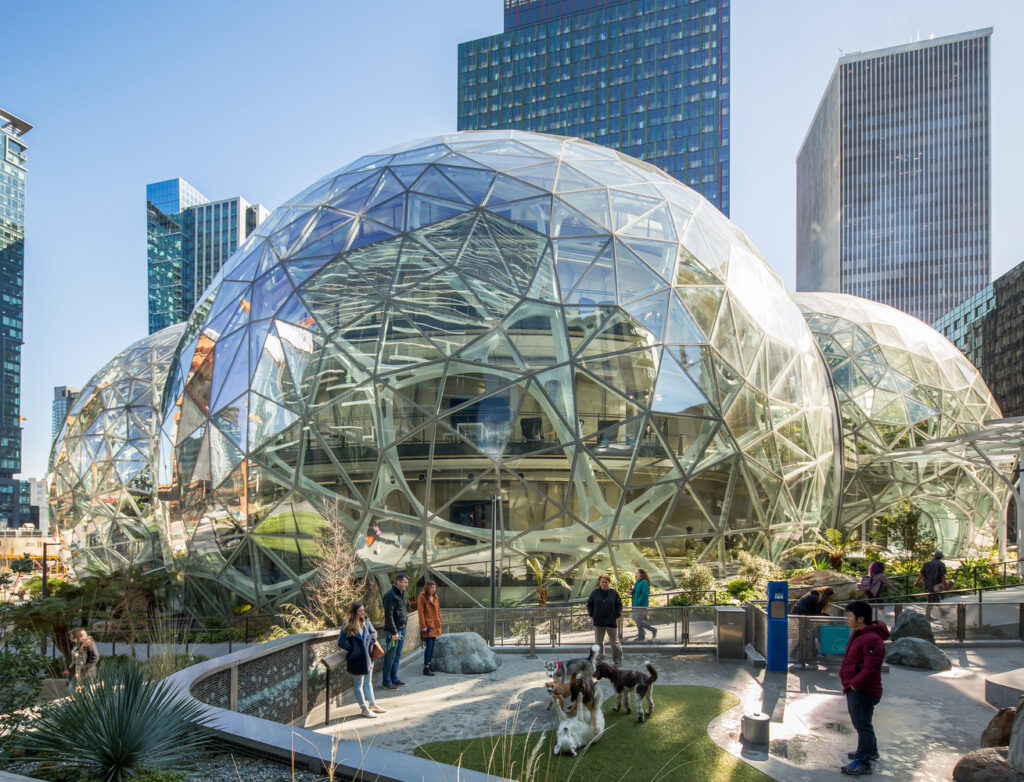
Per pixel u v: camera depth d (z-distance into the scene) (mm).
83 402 44344
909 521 31797
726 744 9031
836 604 16266
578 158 29047
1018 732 7508
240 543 22484
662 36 141125
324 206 26969
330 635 11492
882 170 167625
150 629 20891
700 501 21953
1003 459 35594
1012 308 89250
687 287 24109
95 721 5957
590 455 20844
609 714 10391
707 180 137000
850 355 38344
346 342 22172
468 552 20391
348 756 5992
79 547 40156
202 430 24281
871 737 8078
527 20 150750
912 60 166625
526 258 23109
